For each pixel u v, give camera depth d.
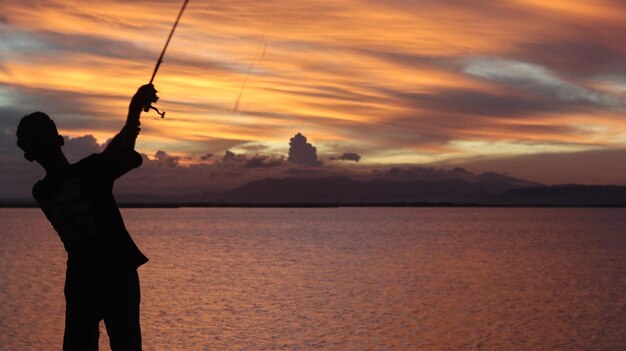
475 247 61.75
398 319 21.72
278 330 19.66
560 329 20.22
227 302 25.22
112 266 4.00
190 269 39.34
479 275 36.47
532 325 20.88
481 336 19.19
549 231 102.56
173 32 3.87
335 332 19.42
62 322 20.31
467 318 21.98
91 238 4.00
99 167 4.02
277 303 25.11
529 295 27.95
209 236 85.25
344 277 35.06
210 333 19.11
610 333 19.72
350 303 25.19
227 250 57.28
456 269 40.06
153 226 131.12
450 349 17.50
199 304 24.67
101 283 3.98
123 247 4.05
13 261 44.06
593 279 34.53
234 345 17.64
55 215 4.02
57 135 4.12
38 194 4.05
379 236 84.62
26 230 100.62
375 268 40.59
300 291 28.91
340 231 102.88
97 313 4.05
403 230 106.94
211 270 38.72
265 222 163.75
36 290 28.28
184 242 70.69
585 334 19.58
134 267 4.08
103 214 4.02
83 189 4.00
